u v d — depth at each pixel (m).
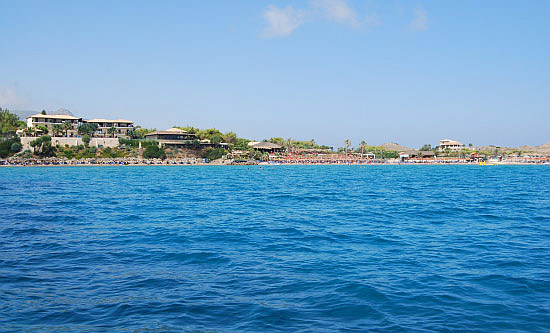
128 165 187.62
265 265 19.17
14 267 18.69
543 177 113.81
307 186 76.56
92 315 13.12
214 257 20.69
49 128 199.50
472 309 13.69
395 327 12.30
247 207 42.94
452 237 26.17
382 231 28.39
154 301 14.36
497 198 52.47
